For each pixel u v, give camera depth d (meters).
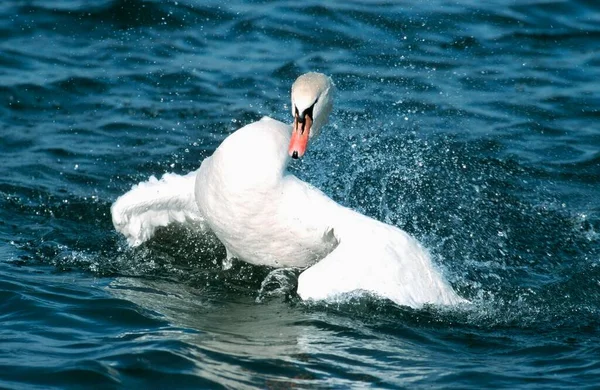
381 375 9.84
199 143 17.06
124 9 21.02
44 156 16.33
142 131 17.33
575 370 10.23
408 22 21.14
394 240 11.50
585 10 21.81
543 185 16.08
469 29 21.00
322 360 10.09
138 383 9.34
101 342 10.20
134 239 13.12
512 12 21.62
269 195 11.47
